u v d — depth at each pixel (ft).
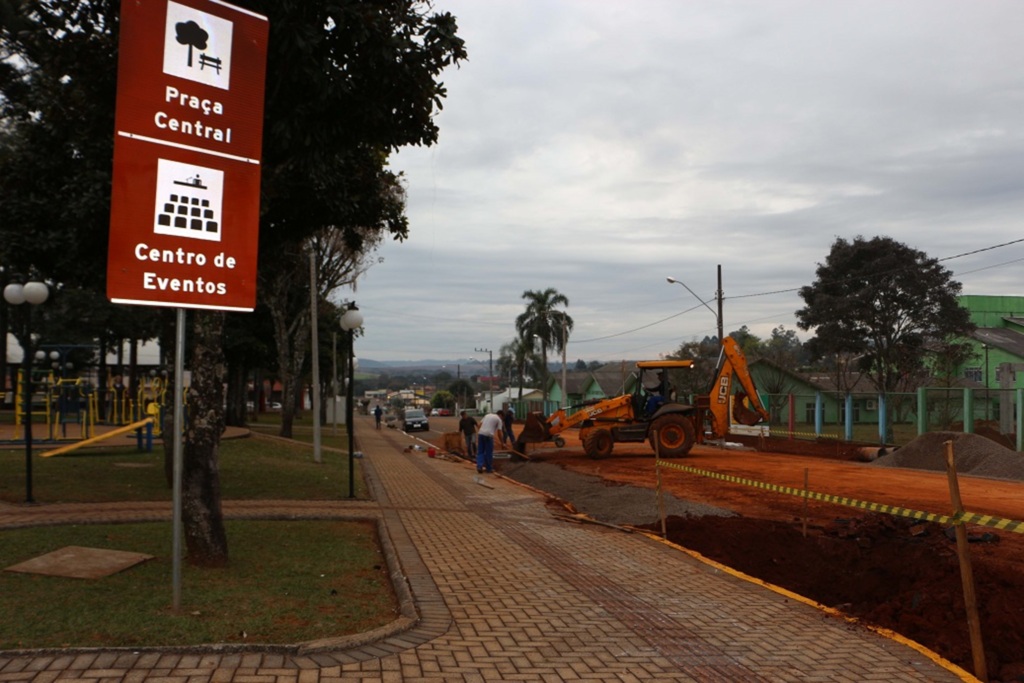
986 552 29.17
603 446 80.89
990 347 159.84
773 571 31.45
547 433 85.66
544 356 215.92
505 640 19.07
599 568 27.94
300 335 109.91
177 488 19.71
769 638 20.13
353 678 15.84
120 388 87.35
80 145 39.32
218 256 21.21
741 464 74.43
